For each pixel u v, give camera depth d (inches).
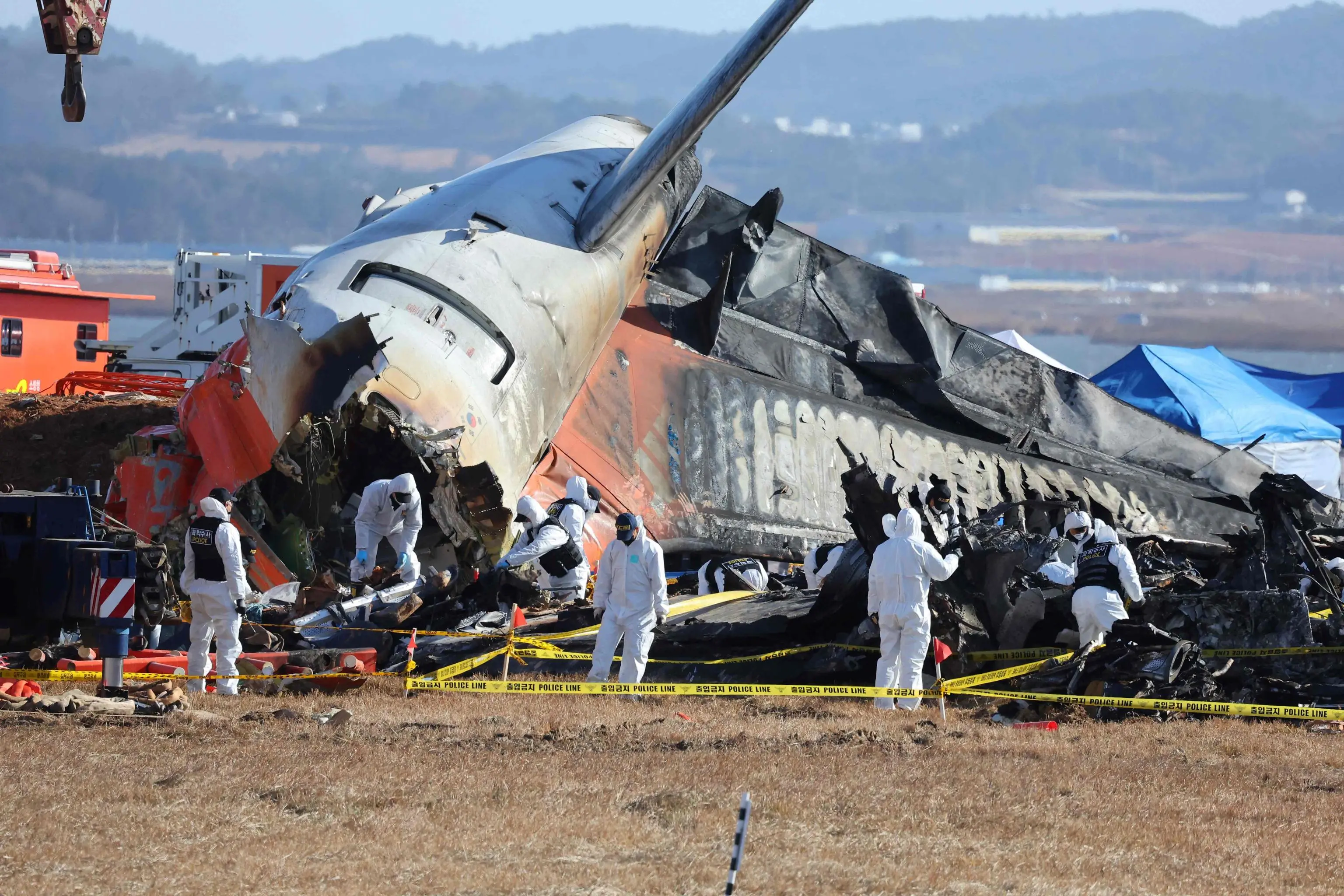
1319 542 3149.6
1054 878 1102.4
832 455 4426.7
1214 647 2234.3
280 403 2716.5
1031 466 4837.6
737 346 4539.9
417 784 1365.7
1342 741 1855.3
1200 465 5123.0
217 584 2003.0
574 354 3558.1
